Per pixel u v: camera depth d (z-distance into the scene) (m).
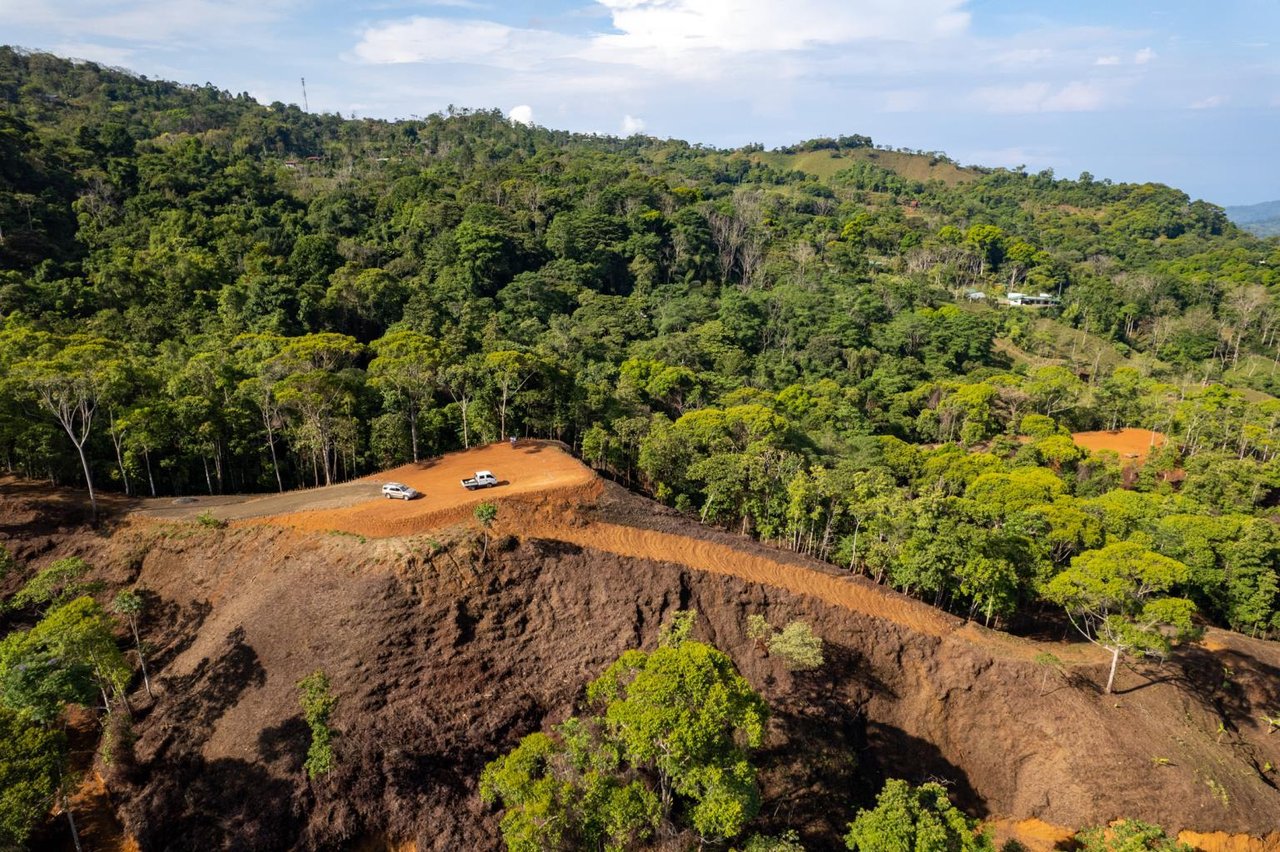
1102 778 46.50
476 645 48.66
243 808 39.72
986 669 51.81
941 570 56.22
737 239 183.75
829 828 44.09
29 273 102.62
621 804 32.75
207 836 39.09
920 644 53.31
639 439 77.56
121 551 54.28
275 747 41.84
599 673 48.94
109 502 60.50
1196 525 69.31
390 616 48.00
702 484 73.25
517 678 47.81
